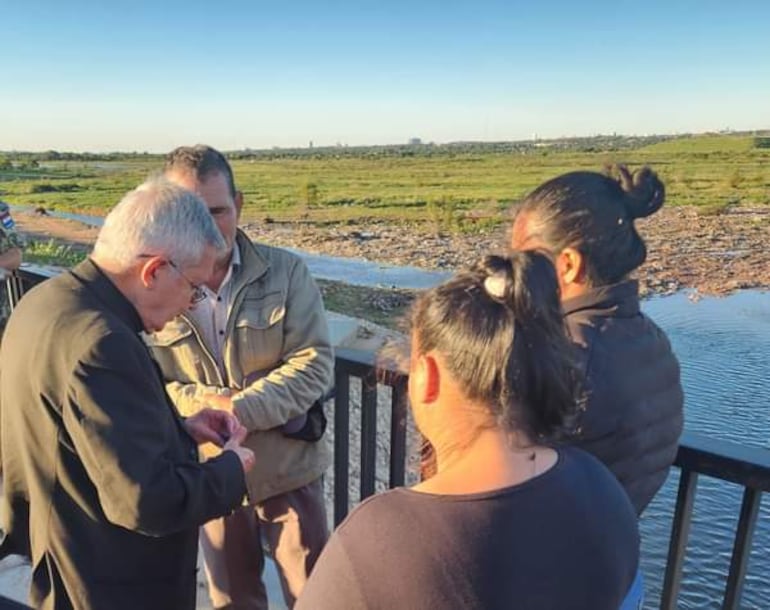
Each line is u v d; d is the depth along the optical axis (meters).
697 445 1.34
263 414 1.70
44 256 27.47
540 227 1.13
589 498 0.79
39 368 1.21
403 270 33.59
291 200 76.25
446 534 0.72
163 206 1.31
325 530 1.94
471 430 0.80
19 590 2.23
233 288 1.72
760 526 8.34
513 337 0.77
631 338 1.11
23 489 1.36
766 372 17.17
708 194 68.50
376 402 1.99
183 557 1.42
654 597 4.59
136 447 1.18
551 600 0.72
